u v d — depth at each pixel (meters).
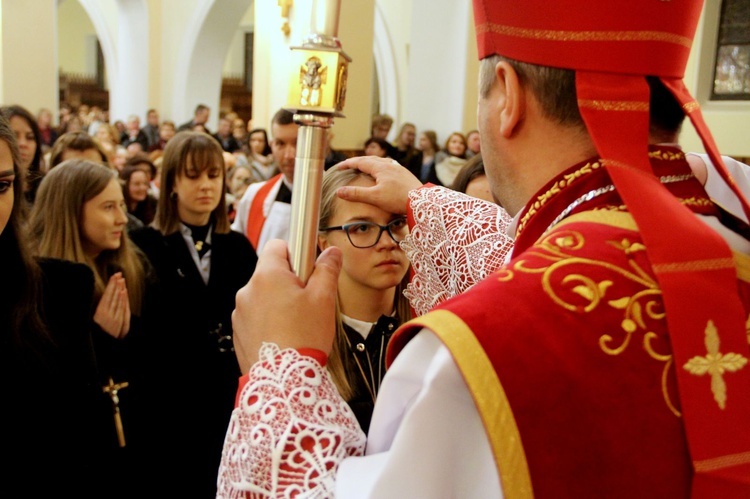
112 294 2.30
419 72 8.40
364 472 0.73
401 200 1.38
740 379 0.69
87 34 21.97
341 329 1.62
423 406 0.68
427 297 1.29
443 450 0.69
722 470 0.67
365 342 1.67
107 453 1.87
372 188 1.39
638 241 0.73
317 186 0.87
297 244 0.88
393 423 0.75
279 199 3.90
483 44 0.85
